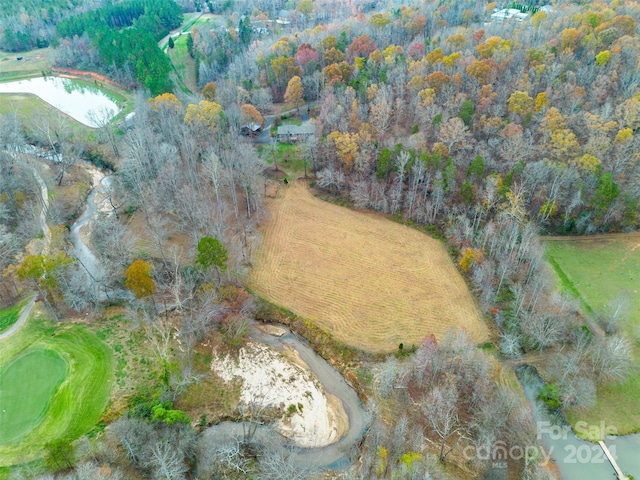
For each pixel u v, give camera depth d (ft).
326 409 262.67
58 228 347.56
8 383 252.21
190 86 602.44
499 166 379.35
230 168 385.70
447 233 364.38
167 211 382.01
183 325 290.56
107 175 453.17
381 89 439.63
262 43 627.87
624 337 277.44
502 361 282.56
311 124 457.68
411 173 386.52
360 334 298.15
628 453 239.71
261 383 272.72
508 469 230.27
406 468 219.82
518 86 434.30
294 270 342.64
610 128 374.63
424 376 268.00
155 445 216.33
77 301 294.25
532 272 322.55
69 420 236.43
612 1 576.20
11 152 429.79
